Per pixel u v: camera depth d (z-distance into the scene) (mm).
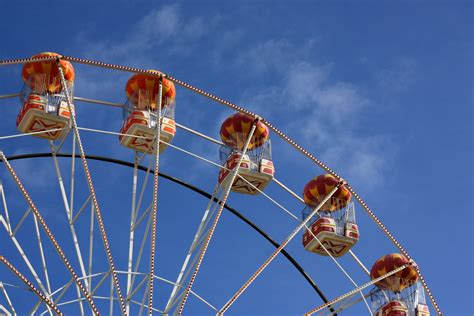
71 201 29078
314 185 35594
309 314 28297
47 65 31297
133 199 30203
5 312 26047
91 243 28484
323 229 34906
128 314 27031
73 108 31891
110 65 30266
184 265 28797
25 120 31250
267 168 34312
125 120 32469
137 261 28328
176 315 26781
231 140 34594
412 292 34344
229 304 27531
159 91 30531
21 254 27875
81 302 27969
